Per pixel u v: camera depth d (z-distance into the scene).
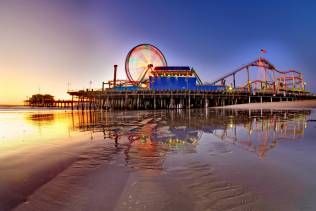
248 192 2.64
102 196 2.60
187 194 2.61
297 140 6.26
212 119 14.95
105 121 15.70
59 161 4.35
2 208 2.35
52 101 116.25
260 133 7.84
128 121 15.20
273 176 3.19
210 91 46.81
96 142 6.63
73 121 16.78
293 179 3.06
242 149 5.13
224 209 2.22
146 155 4.75
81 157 4.68
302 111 25.80
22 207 2.38
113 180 3.18
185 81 51.22
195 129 9.38
